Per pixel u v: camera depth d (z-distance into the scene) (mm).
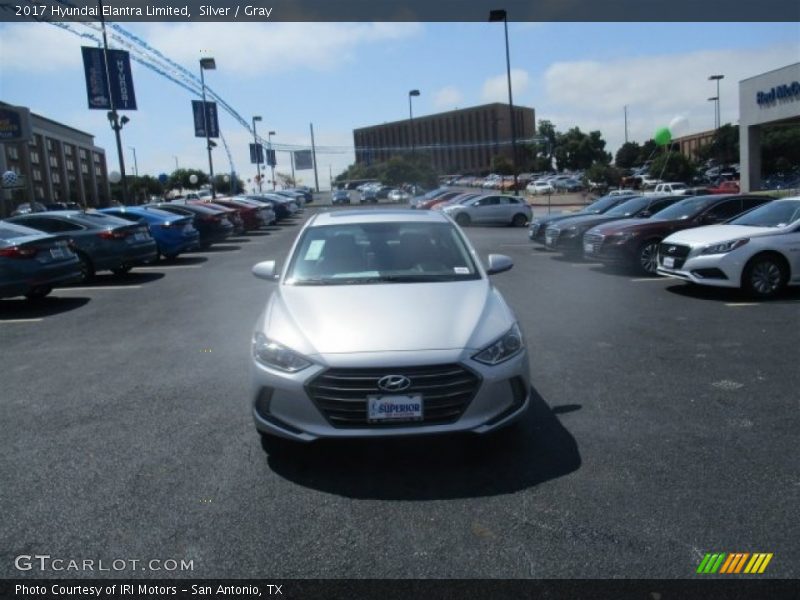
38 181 68250
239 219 23500
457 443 4336
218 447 4379
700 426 4547
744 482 3705
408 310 4215
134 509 3555
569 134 89938
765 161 43812
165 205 19234
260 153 52125
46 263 10078
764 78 28578
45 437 4633
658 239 11812
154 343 7477
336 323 4070
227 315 9055
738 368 5898
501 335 4027
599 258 12156
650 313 8445
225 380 5934
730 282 9078
